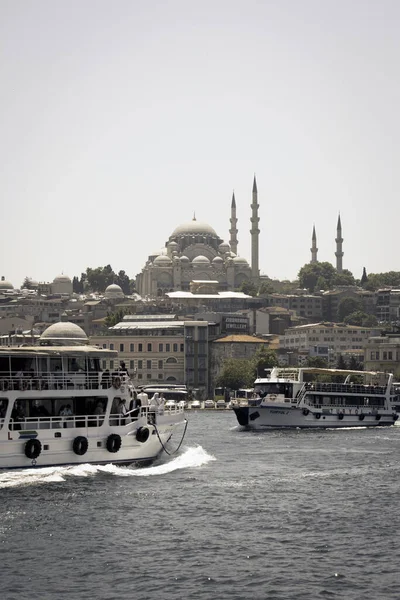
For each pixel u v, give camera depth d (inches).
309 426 5787.4
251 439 5009.8
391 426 6107.3
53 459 3218.5
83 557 2187.5
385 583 2004.2
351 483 3248.0
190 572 2076.8
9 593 1936.5
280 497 2942.9
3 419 3120.1
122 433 3417.8
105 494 2903.5
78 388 3388.3
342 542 2342.5
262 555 2215.8
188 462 3730.3
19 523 2500.0
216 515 2647.6
